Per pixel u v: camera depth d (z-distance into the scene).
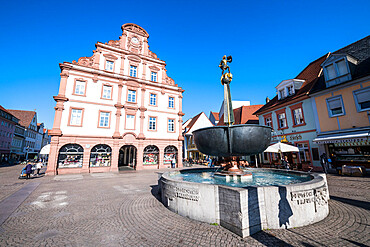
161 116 24.02
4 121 38.22
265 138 5.15
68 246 3.35
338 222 4.04
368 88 12.05
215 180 6.25
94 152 19.00
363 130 12.09
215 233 3.64
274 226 3.77
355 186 8.10
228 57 6.56
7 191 8.84
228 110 6.25
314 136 15.23
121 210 5.52
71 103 18.45
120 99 21.17
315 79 16.34
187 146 34.72
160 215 4.90
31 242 3.52
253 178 6.47
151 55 24.84
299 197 4.00
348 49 16.36
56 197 7.43
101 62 20.88
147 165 22.11
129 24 23.48
